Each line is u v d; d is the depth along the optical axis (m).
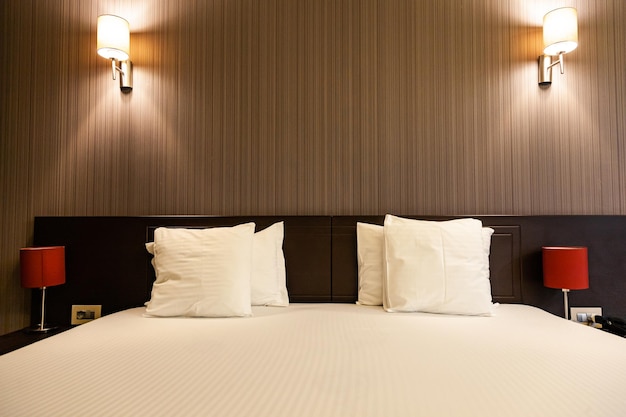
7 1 2.19
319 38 2.20
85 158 2.19
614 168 2.14
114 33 2.06
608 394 0.87
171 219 2.12
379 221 2.10
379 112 2.19
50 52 2.20
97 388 0.91
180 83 2.20
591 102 2.15
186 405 0.82
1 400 0.85
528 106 2.16
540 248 2.05
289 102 2.20
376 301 1.91
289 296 2.08
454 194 2.16
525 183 2.15
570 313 2.03
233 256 1.75
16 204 2.19
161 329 1.46
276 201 2.18
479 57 2.17
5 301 2.15
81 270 2.10
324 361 1.08
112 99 2.20
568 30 2.01
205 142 2.19
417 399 0.84
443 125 2.17
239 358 1.12
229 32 2.20
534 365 1.05
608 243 2.05
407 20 2.19
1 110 2.19
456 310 1.69
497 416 0.77
